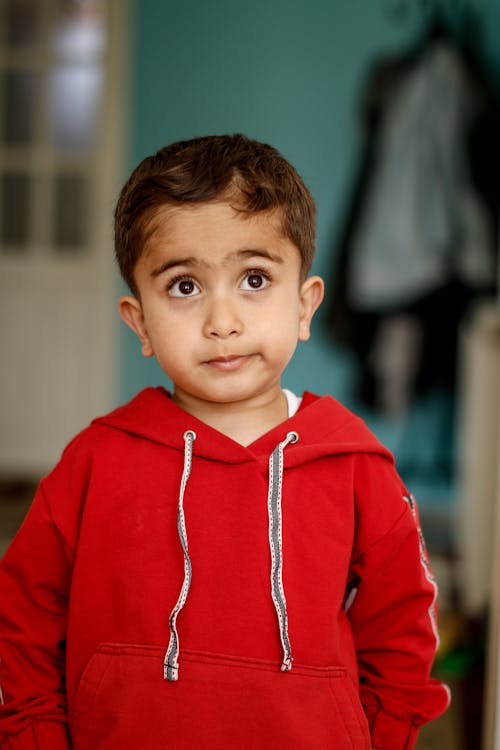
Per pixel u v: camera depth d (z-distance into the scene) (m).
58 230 3.60
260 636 0.73
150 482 0.78
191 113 3.35
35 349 3.65
